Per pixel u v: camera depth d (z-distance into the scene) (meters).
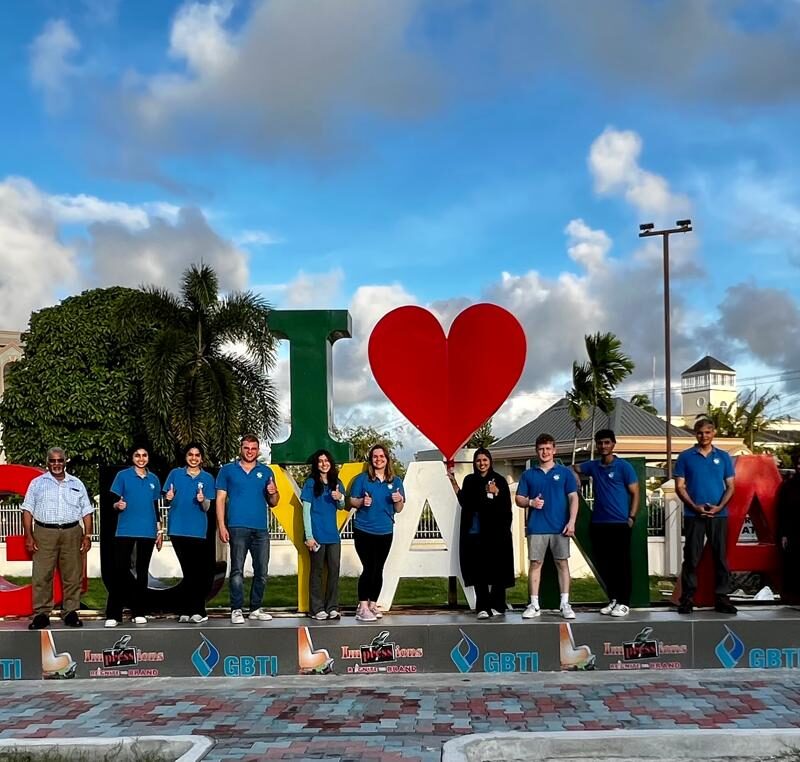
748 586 11.67
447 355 9.05
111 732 6.09
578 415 27.58
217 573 9.27
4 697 7.21
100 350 21.55
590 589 14.45
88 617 8.89
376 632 7.88
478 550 8.38
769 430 58.00
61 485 8.42
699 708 6.42
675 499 16.77
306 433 9.09
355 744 5.66
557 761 5.36
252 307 19.55
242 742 5.75
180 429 18.34
